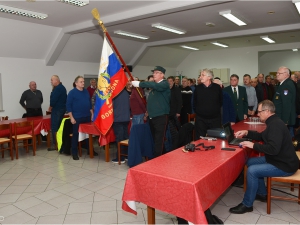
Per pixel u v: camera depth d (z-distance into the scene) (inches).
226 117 153.7
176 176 69.7
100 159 179.3
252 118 170.7
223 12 201.5
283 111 135.9
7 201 114.3
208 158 86.0
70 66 309.1
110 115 134.2
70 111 173.9
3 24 216.1
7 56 252.1
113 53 136.7
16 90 263.6
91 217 99.3
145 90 208.7
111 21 212.7
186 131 130.1
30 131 196.5
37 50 265.7
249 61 413.4
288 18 229.6
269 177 97.3
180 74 473.4
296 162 94.5
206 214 85.1
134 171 75.9
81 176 145.1
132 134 143.4
